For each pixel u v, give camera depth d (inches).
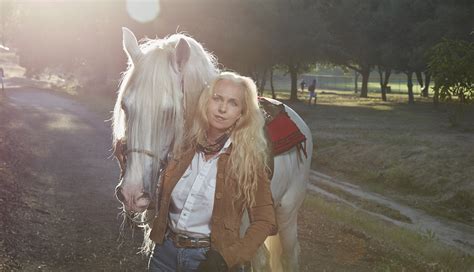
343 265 231.6
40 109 935.7
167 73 108.2
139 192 104.8
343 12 1609.3
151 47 113.5
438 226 346.9
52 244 226.8
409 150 529.0
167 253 113.2
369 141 600.4
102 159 463.8
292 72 1596.9
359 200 405.4
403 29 1483.8
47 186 339.9
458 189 416.5
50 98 1254.9
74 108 994.7
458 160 479.5
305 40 1248.2
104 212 288.5
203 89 115.0
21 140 519.5
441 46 580.7
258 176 108.9
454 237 322.7
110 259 217.3
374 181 474.9
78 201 308.8
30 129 631.2
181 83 111.8
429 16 1417.3
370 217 337.4
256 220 108.1
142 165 105.6
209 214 109.9
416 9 1417.3
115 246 233.0
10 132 560.1
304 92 2265.0
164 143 108.7
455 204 402.0
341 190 434.9
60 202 301.6
